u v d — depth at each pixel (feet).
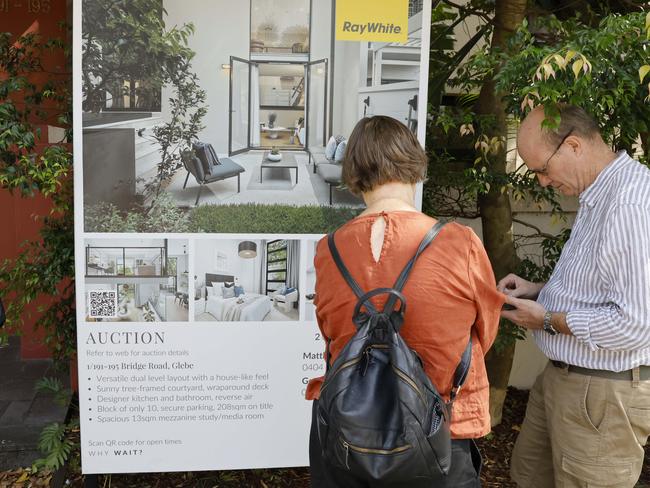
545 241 12.71
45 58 14.49
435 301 5.54
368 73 9.41
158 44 9.05
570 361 7.36
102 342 9.48
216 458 9.91
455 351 5.65
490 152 12.27
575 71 8.13
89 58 8.88
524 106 8.77
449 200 13.94
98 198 9.18
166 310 9.52
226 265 9.54
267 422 9.91
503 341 12.32
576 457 7.48
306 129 9.46
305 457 10.06
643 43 9.10
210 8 9.07
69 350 12.46
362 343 5.36
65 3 15.03
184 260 9.45
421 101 9.48
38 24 15.12
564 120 7.38
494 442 13.24
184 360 9.65
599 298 7.09
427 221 5.84
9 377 14.57
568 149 7.35
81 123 8.97
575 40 9.18
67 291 13.42
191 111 9.24
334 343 5.93
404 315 5.54
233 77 9.25
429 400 5.30
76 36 8.79
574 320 7.01
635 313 6.58
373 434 5.12
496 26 12.13
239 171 9.43
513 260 12.87
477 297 5.73
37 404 13.16
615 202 6.85
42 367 15.23
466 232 5.82
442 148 13.07
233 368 9.74
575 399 7.39
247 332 9.69
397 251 5.67
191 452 9.84
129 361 9.57
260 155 9.44
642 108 10.13
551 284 7.75
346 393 5.22
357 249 5.81
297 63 9.31
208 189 9.39
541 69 8.52
